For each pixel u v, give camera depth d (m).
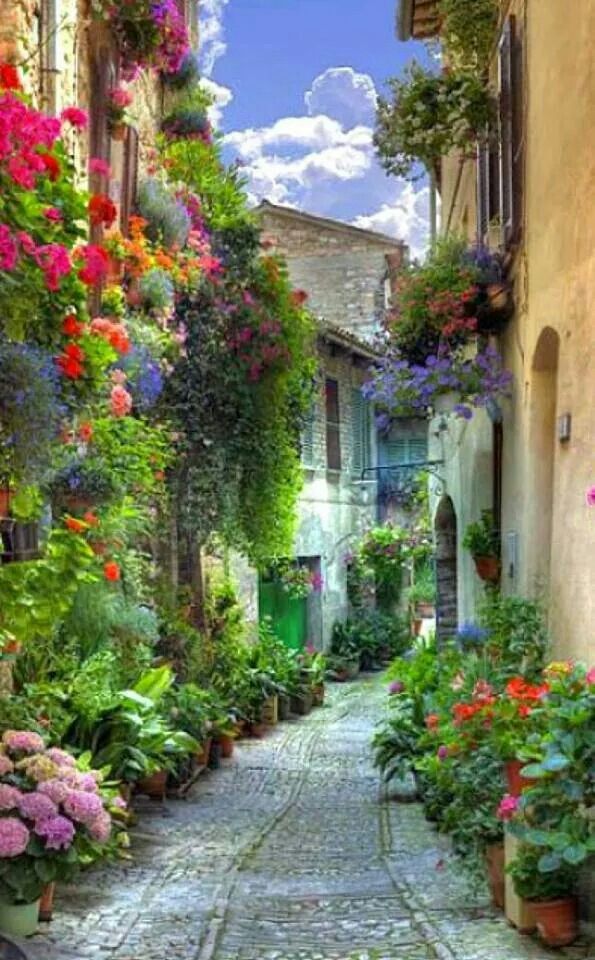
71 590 4.70
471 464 9.88
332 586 20.88
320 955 4.43
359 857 6.70
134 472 6.78
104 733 6.96
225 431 10.48
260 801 9.14
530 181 6.55
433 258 8.30
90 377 4.76
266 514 10.88
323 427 20.08
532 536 6.48
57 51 5.89
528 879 4.22
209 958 4.36
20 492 4.59
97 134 7.19
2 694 5.52
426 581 22.64
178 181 10.42
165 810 8.31
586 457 5.09
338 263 23.28
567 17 5.50
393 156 8.69
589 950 4.17
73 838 4.45
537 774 3.94
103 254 4.68
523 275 6.84
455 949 4.32
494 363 7.56
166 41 7.91
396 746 9.30
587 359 5.08
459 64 8.80
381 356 8.75
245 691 13.29
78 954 4.31
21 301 3.79
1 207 3.62
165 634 10.48
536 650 6.01
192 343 10.17
